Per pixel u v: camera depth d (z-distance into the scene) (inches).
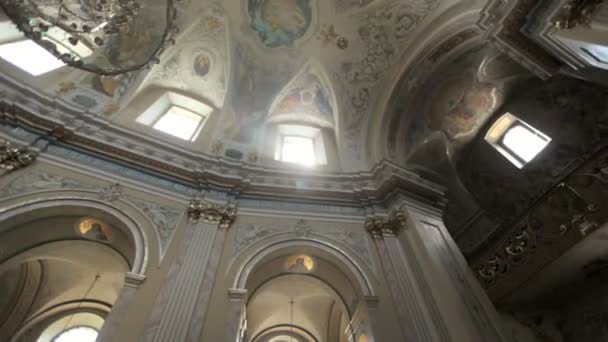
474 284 246.5
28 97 267.0
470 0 322.0
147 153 298.4
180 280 220.8
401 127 415.2
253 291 284.4
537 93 408.2
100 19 198.2
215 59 418.9
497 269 293.7
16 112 249.4
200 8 395.5
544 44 220.5
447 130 441.7
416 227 277.0
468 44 357.1
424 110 418.3
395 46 407.2
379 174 345.4
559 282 280.5
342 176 347.3
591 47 196.1
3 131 240.8
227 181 310.5
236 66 423.8
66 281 347.9
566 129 378.9
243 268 248.2
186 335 192.4
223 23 410.0
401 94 407.2
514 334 275.9
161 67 396.8
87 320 365.1
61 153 262.1
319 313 417.1
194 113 417.4
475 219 444.1
